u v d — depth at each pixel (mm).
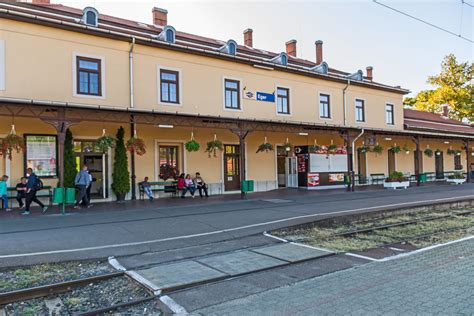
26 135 13758
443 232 9492
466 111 40469
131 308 4688
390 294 4781
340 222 10867
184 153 17672
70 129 14672
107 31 14836
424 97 45438
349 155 20438
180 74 17125
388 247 7871
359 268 6137
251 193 19109
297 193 18891
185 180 16828
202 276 5668
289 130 18531
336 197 16781
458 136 27359
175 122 15195
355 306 4410
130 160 16000
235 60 18828
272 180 21141
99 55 14961
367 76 30391
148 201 15344
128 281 5656
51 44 13898
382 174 26688
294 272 6000
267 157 21016
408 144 28859
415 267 6074
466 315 4051
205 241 8102
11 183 13484
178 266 6258
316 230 9773
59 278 5746
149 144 16609
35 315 4523
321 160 22406
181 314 4375
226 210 12477
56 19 13898
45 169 14086
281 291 5066
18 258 6504
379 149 23141
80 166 15242
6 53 12977
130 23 19312
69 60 14258
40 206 13438
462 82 41062
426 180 28969
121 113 13445
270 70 20375
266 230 9125
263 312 4336
